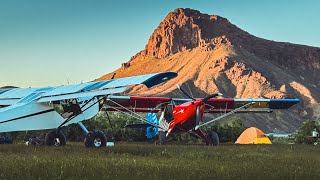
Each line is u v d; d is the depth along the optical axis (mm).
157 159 16484
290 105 39000
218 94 34562
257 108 39219
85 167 13289
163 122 36156
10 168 12898
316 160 17719
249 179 11523
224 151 22594
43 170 12484
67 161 14875
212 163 15336
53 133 24844
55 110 24109
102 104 26000
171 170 12891
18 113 22969
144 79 20188
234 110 37344
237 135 62250
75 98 22250
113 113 53875
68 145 26062
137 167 13547
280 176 12094
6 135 43062
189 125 35156
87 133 23953
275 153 21688
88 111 25281
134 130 48312
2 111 22625
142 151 20719
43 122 23750
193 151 21750
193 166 14141
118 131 48156
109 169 12930
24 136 42688
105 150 20625
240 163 15586
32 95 24094
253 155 19812
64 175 11672
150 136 41438
